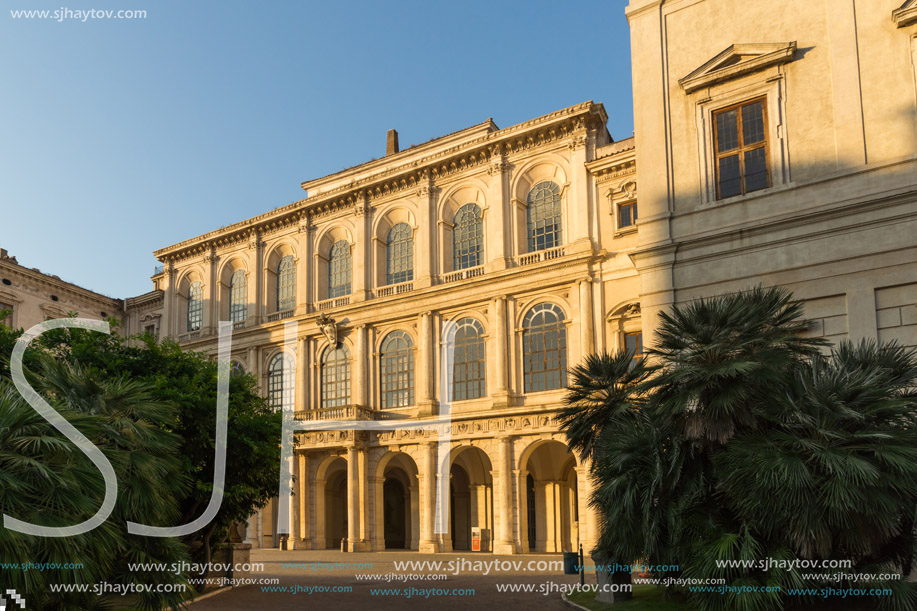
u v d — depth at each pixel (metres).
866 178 21.77
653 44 26.81
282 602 20.25
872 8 22.67
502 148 44.56
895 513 13.16
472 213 46.25
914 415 14.45
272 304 55.12
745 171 24.23
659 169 25.69
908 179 21.06
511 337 42.28
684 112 25.73
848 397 14.34
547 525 43.12
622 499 16.12
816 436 14.03
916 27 21.77
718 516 15.23
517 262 43.12
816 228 22.14
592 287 39.78
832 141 22.72
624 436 16.91
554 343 40.91
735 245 23.41
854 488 12.92
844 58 22.84
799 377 14.86
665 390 16.34
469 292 43.94
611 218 39.94
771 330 16.05
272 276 55.47
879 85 22.16
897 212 20.95
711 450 15.41
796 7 24.20
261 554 42.12
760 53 24.38
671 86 26.22
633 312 37.91
